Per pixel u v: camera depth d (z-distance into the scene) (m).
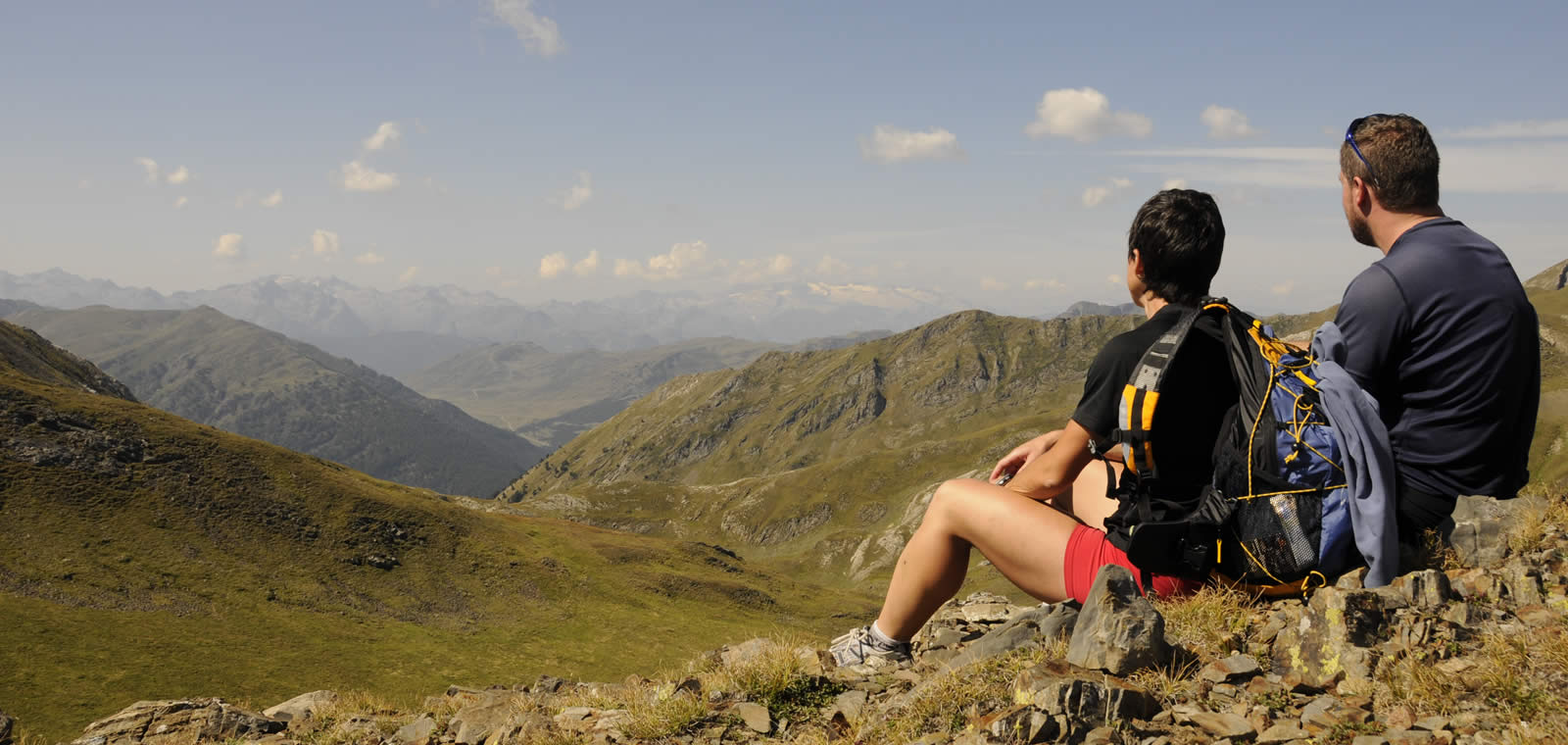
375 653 109.62
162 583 112.06
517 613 135.62
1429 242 3.96
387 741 6.79
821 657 5.52
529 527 180.12
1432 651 3.62
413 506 161.38
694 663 6.68
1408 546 4.16
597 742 5.04
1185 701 3.69
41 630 92.31
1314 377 3.79
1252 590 4.08
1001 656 4.43
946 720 4.00
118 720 8.12
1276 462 3.70
